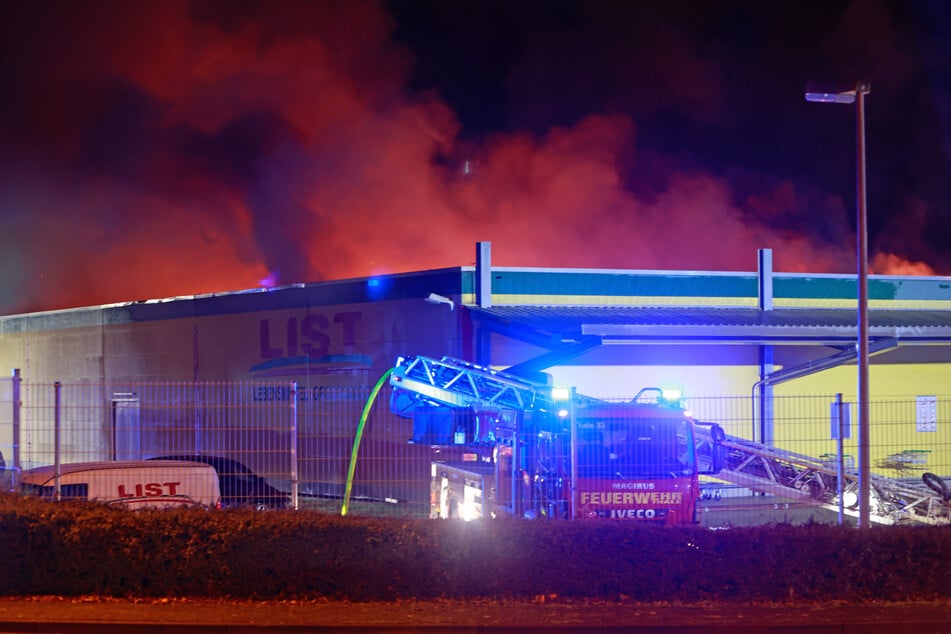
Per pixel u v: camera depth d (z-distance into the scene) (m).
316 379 31.80
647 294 31.91
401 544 13.48
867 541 13.74
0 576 13.56
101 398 37.97
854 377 31.19
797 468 23.31
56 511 13.91
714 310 31.88
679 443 17.67
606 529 13.66
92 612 12.74
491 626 12.15
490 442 22.53
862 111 18.55
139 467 18.67
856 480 22.64
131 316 37.72
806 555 13.64
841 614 12.88
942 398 31.80
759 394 29.88
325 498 30.28
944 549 13.76
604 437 17.67
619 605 13.33
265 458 32.50
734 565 13.58
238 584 13.48
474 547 13.51
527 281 30.42
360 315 31.00
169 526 13.65
